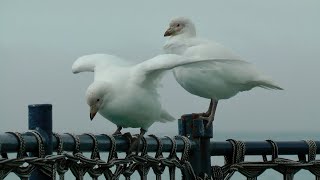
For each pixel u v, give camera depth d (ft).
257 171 28.73
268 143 28.91
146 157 24.68
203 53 40.32
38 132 20.36
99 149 22.66
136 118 30.89
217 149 28.17
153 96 30.96
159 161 25.32
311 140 29.73
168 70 31.22
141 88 30.45
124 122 31.32
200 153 27.68
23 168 19.66
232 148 28.37
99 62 32.55
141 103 30.37
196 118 27.78
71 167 21.48
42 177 20.44
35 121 20.63
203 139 27.78
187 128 27.91
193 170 27.22
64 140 21.36
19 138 19.65
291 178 29.25
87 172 22.09
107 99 30.50
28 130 20.68
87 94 30.50
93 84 30.63
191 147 27.30
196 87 39.86
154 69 29.37
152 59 30.12
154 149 25.32
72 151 21.85
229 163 28.58
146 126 31.81
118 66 31.89
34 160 19.81
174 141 26.14
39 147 20.16
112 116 30.96
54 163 20.40
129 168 23.97
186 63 29.19
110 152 23.12
